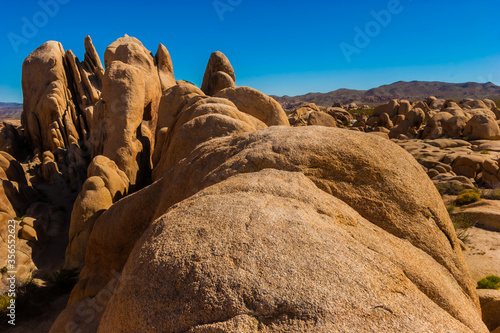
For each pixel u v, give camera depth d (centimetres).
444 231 522
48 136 2836
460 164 2283
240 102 1842
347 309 261
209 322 265
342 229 380
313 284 276
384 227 475
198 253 308
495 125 3475
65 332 743
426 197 531
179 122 1407
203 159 678
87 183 1398
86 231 1336
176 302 282
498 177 1969
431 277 380
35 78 3047
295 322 254
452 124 3753
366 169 520
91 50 3231
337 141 556
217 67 2992
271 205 385
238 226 337
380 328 254
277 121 1817
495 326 685
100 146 1914
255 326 255
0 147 3020
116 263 866
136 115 1797
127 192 1598
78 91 3116
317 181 496
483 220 1330
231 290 274
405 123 4228
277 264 292
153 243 345
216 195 429
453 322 292
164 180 836
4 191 1762
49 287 1320
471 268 999
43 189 2355
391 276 317
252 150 562
